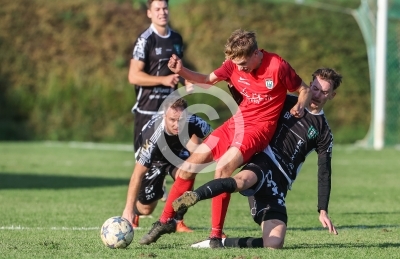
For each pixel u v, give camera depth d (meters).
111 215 34.41
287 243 25.12
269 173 23.44
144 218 34.16
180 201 20.97
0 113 109.69
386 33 80.06
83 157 75.25
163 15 34.06
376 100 82.88
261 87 23.58
